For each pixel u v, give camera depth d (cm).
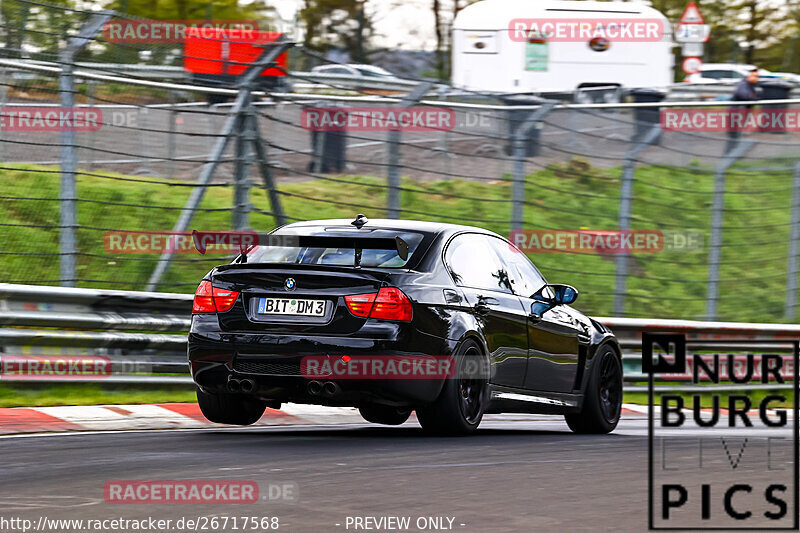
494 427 3058
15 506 1588
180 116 3931
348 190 4578
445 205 4931
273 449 2239
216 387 2480
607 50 7694
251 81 3803
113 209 4150
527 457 2183
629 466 2070
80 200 3481
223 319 2478
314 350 2400
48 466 1970
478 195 5066
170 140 3934
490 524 1495
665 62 7888
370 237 2552
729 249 5484
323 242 2570
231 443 2350
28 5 3478
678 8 11412
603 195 5466
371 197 4506
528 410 2788
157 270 3716
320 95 4100
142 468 1948
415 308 2425
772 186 5622
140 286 3875
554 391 2870
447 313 2495
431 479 1870
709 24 11694
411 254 2533
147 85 3634
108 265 3878
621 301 4462
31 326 3127
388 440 2444
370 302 2408
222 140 3772
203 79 3769
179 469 1938
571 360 2927
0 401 2970
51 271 3703
